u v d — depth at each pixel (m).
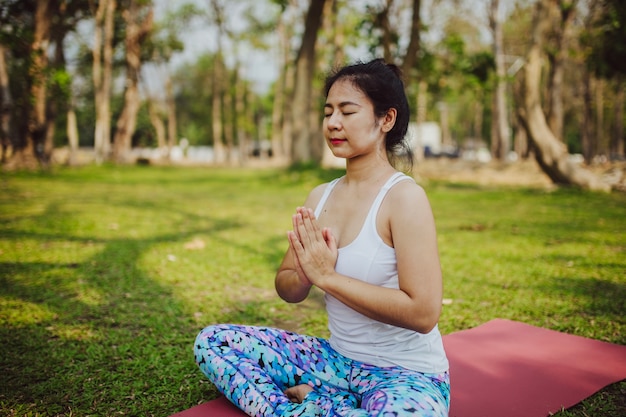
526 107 13.74
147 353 3.07
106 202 10.19
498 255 5.80
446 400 1.85
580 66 24.72
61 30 19.20
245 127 36.50
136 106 26.27
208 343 2.08
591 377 2.64
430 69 14.92
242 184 15.43
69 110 22.30
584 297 4.16
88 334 3.36
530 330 3.34
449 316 3.73
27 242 6.16
